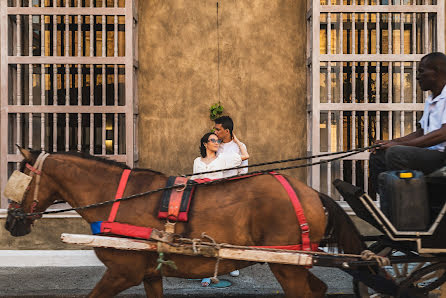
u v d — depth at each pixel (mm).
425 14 5930
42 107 5906
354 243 2955
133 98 6152
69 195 3074
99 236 2750
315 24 5988
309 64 6277
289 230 2770
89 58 5930
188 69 6383
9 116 5965
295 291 2793
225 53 6387
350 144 6195
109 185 3018
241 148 4879
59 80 6137
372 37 6223
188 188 2895
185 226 2801
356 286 3459
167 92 6387
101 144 6133
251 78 6398
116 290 2832
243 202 2828
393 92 6223
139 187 2977
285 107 6418
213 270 2855
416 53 6199
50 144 6090
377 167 3471
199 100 6387
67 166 3068
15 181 3023
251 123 6395
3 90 5863
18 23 5887
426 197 2924
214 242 2727
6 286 4727
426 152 3076
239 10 6387
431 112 3342
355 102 6109
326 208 2951
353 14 5961
